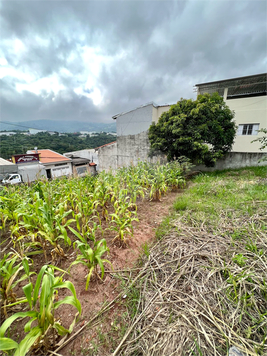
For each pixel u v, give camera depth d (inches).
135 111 513.3
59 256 91.7
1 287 67.2
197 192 190.2
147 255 90.7
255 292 65.2
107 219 135.3
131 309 63.4
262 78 403.9
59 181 204.1
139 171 241.8
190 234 105.3
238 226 109.2
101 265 70.1
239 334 52.5
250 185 189.9
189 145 289.3
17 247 98.8
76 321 60.2
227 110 306.0
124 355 49.8
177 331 54.5
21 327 60.0
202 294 65.6
